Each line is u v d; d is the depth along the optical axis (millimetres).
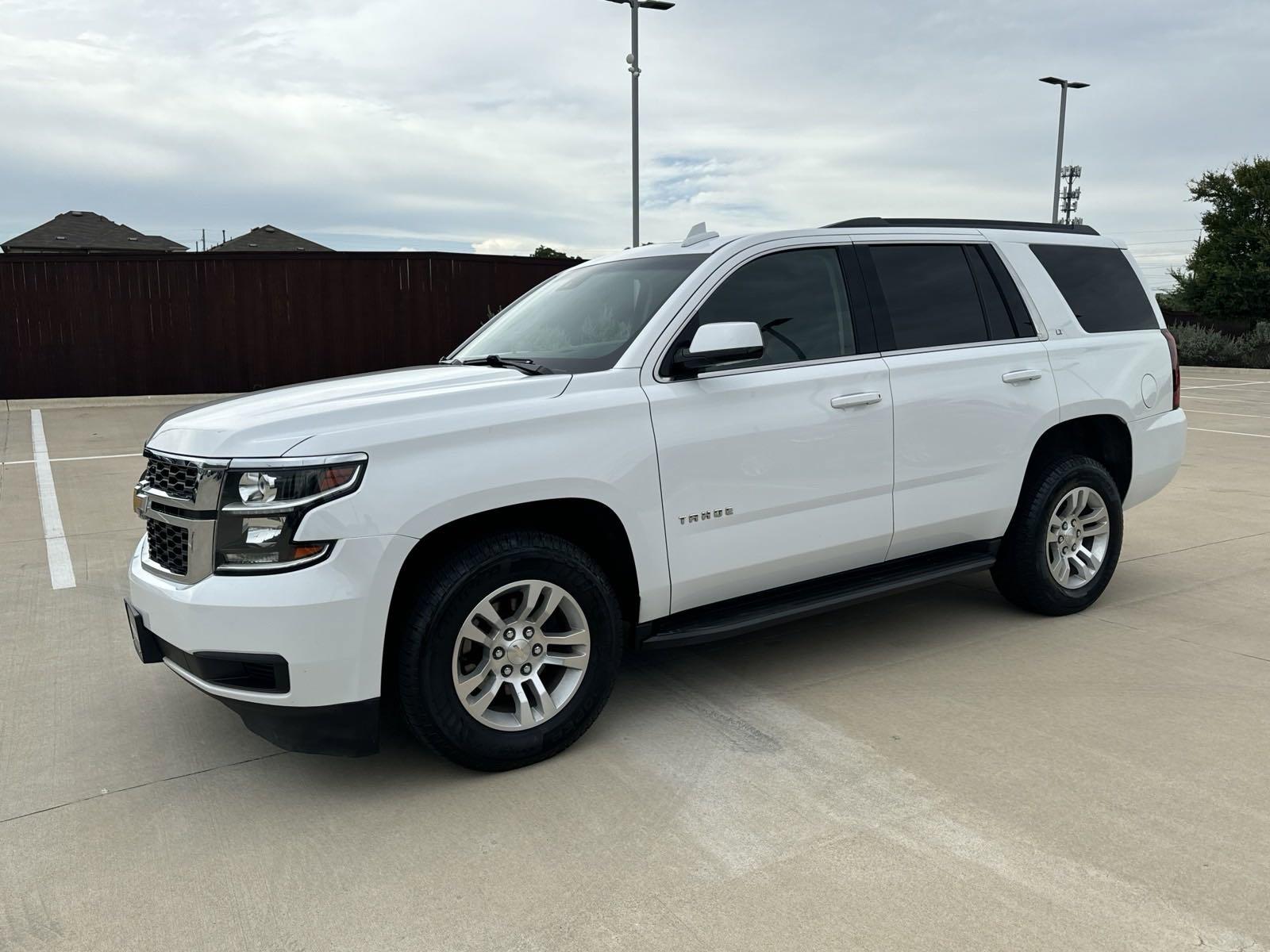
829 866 2555
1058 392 4430
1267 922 2271
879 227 4168
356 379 3650
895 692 3771
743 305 3646
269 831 2826
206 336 15477
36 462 9758
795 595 3848
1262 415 14430
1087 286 4766
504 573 3021
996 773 3066
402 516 2836
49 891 2531
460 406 3043
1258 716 3473
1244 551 5949
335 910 2422
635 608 3408
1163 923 2273
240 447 2826
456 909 2410
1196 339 28188
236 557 2801
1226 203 33250
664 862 2596
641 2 17250
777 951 2205
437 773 3186
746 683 3912
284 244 56875
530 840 2730
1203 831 2686
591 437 3188
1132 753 3188
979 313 4305
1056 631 4484
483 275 16312
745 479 3529
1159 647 4230
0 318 14812
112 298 15117
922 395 3979
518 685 3145
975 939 2227
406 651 2924
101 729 3570
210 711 3732
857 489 3820
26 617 4898
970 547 4355
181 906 2451
